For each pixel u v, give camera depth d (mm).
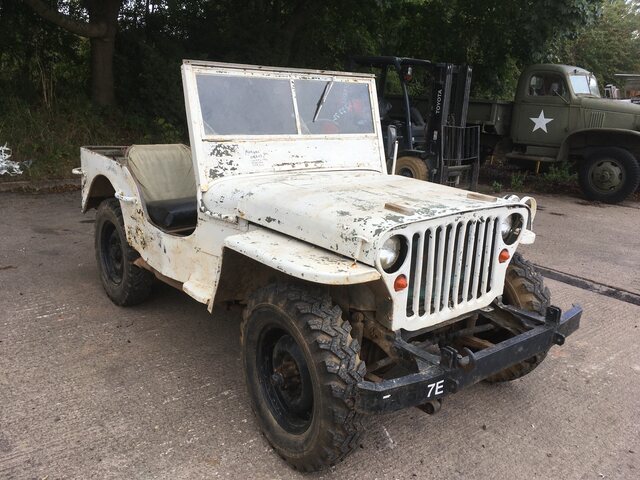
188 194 4582
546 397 3479
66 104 10250
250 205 2938
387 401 2314
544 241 7207
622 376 3777
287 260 2463
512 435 3072
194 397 3258
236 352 3826
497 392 3512
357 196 2877
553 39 10953
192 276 3395
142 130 10859
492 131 11172
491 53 12914
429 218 2535
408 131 9461
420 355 2514
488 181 11906
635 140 9852
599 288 5512
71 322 4160
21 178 8727
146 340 3943
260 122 3480
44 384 3312
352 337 2723
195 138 3229
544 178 11242
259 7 12062
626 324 4668
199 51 11664
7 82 10148
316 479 2639
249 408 3176
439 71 9070
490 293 3002
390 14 12773
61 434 2865
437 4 12641
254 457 2771
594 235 7664
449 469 2764
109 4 10172
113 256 4531
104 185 4629
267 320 2713
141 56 10953
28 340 3844
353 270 2369
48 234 6375
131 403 3164
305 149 3631
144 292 4328
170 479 2590
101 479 2564
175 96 10781
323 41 13172
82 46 11461
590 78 11039
